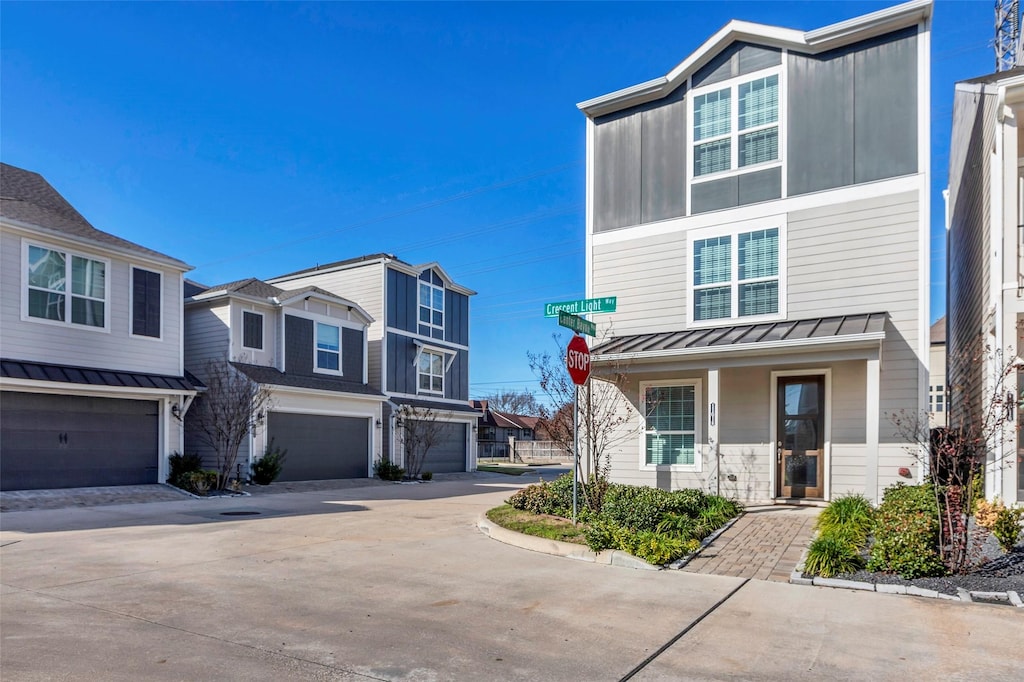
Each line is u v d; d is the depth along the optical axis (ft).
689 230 43.11
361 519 39.63
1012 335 31.30
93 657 14.96
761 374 39.96
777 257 40.01
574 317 30.78
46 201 61.87
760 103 41.50
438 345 97.76
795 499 38.37
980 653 15.26
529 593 20.86
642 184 45.16
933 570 21.80
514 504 37.99
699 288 42.37
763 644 15.99
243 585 21.93
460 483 77.25
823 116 39.55
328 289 92.43
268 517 40.83
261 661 14.80
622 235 45.42
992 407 24.41
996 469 29.73
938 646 15.75
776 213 40.32
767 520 33.65
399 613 18.62
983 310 39.37
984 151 38.99
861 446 36.88
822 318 38.32
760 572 23.70
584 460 43.75
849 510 29.35
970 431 25.52
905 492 32.01
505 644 16.01
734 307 41.09
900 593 20.58
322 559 26.35
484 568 24.58
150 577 23.11
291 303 72.95
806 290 39.01
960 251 54.44
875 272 37.32
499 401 236.02
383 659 14.97
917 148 36.88
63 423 51.78
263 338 70.59
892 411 36.17
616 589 21.34
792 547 27.66
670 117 44.62
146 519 39.81
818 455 38.27
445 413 93.25
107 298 55.67
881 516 27.53
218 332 67.87
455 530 34.47
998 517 24.49
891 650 15.51
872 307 37.22
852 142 38.58
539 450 161.17
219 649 15.57
